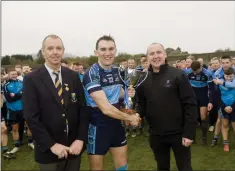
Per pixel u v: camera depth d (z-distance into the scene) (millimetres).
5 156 5203
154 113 3018
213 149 5102
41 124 2529
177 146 3035
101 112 2857
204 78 5430
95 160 2914
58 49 2576
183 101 2932
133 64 6168
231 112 4844
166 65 3010
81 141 2682
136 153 5031
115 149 2994
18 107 5602
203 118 5531
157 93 2967
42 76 2588
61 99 2611
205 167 4250
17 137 5680
